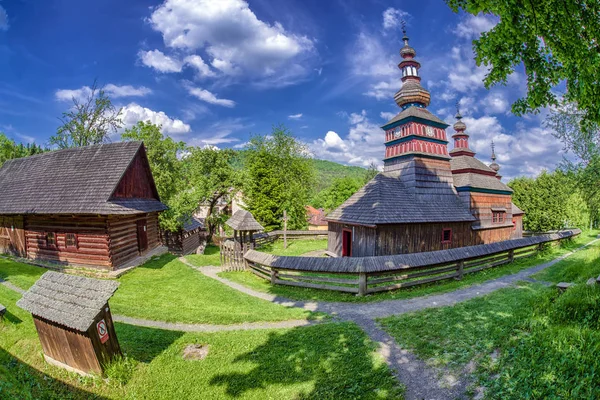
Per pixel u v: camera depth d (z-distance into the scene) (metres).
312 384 6.02
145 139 27.12
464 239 22.42
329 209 65.38
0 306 9.31
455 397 5.34
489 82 7.32
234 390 5.99
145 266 17.67
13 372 6.85
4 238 19.72
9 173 21.88
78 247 16.67
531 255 19.08
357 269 12.01
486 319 8.23
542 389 4.90
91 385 6.45
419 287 12.88
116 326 8.81
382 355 6.91
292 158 44.56
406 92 23.77
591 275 10.55
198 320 9.41
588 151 21.47
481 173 25.69
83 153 19.44
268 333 8.14
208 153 27.41
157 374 6.55
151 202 20.42
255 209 34.06
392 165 23.89
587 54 5.82
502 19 6.02
